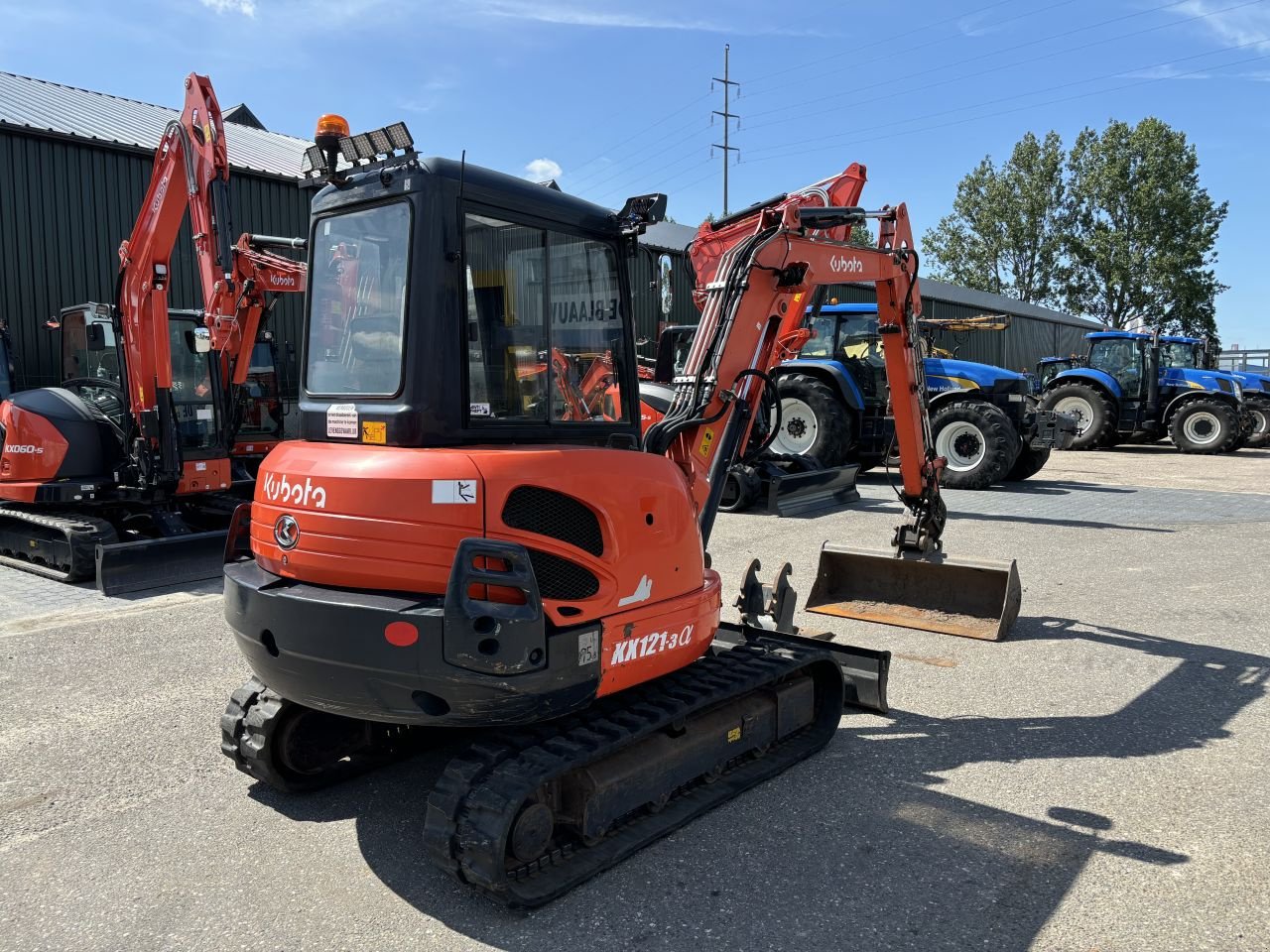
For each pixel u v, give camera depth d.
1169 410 19.41
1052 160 57.94
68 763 4.20
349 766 4.05
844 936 2.85
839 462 12.68
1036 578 7.71
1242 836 3.47
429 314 3.16
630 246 3.99
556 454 3.24
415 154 3.23
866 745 4.38
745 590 5.22
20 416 8.33
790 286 4.86
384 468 3.05
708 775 3.80
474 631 2.86
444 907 3.04
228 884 3.20
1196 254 53.38
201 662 5.58
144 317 8.23
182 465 8.65
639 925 2.92
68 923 2.96
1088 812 3.68
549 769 3.02
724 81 50.62
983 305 34.06
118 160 13.18
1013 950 2.78
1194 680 5.26
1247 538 9.34
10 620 6.58
